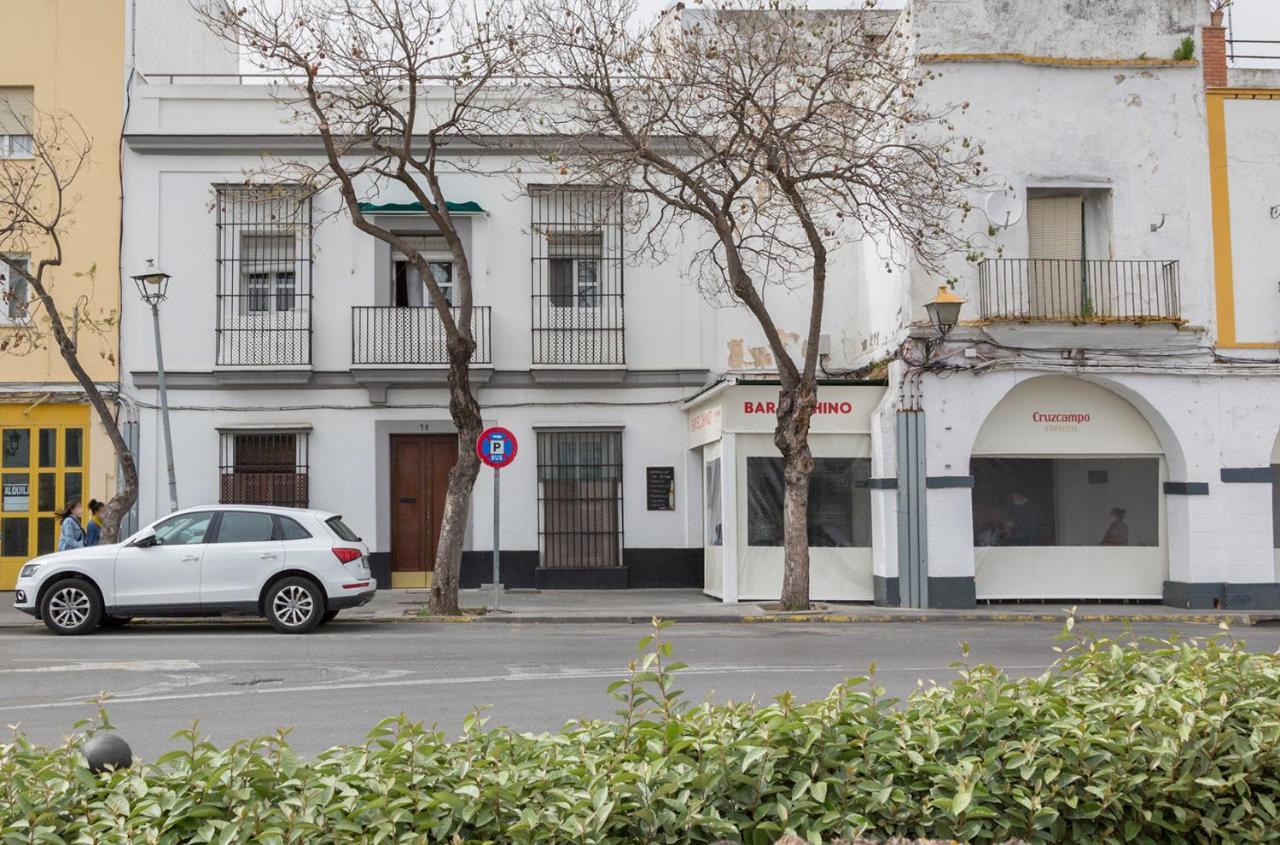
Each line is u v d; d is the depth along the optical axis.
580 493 23.31
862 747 4.48
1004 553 21.28
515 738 4.84
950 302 19.50
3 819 4.03
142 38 23.41
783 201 20.53
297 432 22.81
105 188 22.78
